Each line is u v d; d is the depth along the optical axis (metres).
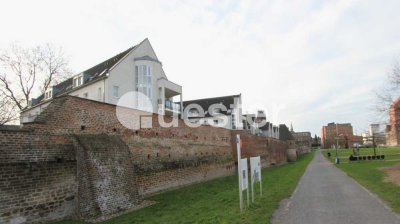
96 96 33.03
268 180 22.94
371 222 8.89
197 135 25.20
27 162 11.28
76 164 13.07
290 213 10.70
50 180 11.98
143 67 35.50
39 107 38.31
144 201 15.73
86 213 12.27
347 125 162.00
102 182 13.07
